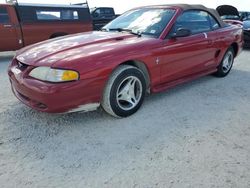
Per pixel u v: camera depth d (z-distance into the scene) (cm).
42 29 852
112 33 400
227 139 293
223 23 505
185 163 250
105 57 307
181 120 338
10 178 229
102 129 313
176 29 393
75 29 933
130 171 239
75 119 336
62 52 318
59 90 280
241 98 417
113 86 317
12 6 787
